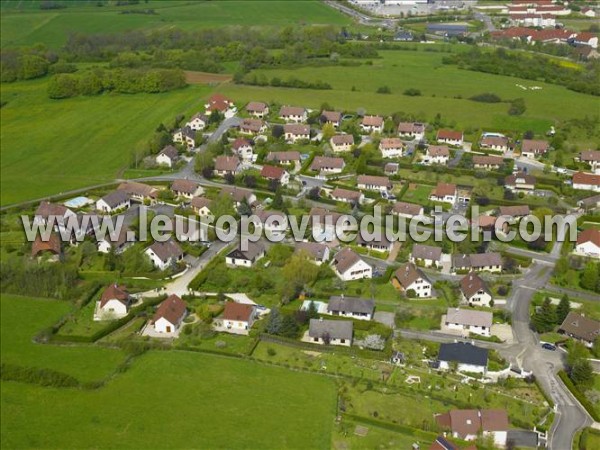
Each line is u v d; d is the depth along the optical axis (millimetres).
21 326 181375
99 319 182750
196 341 170250
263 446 135750
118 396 153000
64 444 139500
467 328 173125
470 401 147250
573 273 199000
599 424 140125
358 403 147125
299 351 166375
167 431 141250
